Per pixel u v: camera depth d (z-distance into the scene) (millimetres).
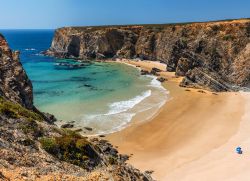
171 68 99938
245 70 79188
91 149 19828
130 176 18797
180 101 62344
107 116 51438
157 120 50000
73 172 16547
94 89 72750
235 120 49875
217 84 74625
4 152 15305
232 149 38312
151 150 39094
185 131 45406
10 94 31328
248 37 85688
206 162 35156
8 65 36031
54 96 64938
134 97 65062
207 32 91500
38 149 17609
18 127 18984
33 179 13844
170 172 33062
